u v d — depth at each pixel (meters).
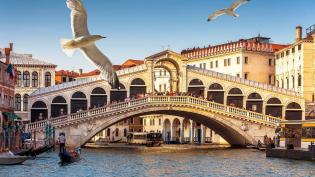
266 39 91.75
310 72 73.38
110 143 91.25
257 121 63.84
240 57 82.69
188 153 56.97
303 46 73.38
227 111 63.25
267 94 69.38
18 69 76.38
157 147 72.19
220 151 60.12
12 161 38.16
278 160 45.72
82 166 39.03
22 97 76.44
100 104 66.81
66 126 59.53
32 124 58.41
